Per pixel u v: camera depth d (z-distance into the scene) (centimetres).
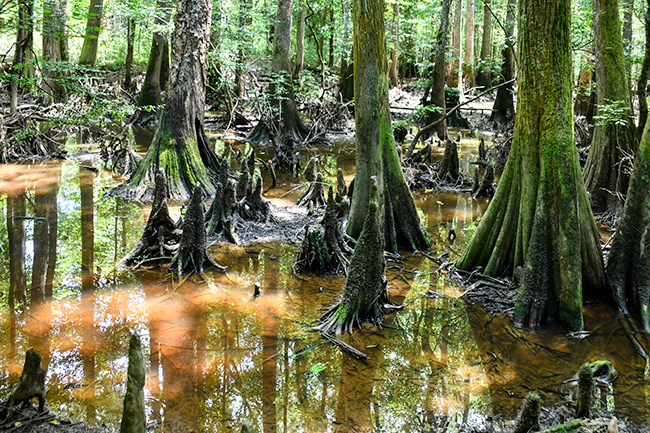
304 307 610
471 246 711
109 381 439
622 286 617
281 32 1845
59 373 448
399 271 744
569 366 493
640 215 610
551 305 591
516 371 482
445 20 1967
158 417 395
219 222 866
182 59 1112
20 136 1442
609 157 988
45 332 522
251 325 559
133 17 1852
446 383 459
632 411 415
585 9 1184
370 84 791
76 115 1348
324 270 727
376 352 513
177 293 638
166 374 456
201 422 390
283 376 462
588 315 604
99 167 1406
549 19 595
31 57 2098
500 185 685
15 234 833
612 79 963
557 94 602
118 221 918
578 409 376
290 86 1917
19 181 1205
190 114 1128
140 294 631
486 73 3712
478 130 2486
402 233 838
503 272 678
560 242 587
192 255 711
